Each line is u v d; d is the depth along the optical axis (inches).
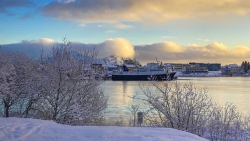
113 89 2736.2
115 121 866.1
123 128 349.7
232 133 519.8
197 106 538.3
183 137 292.0
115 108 1194.0
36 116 689.6
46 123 394.3
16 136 299.4
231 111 587.2
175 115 541.0
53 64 679.1
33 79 693.9
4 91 666.2
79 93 676.1
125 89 2731.3
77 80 679.1
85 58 724.7
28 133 314.0
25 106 724.0
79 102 669.9
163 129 343.0
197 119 536.1
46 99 673.0
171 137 291.1
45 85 658.2
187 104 539.2
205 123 528.1
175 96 551.5
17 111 732.0
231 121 527.2
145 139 281.0
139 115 610.2
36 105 697.6
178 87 558.3
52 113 663.1
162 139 280.2
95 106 693.3
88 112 660.1
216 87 3090.6
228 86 3297.2
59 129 339.3
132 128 350.0
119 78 5019.7
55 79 659.4
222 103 1443.2
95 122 684.1
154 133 313.7
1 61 712.4
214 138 506.0
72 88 671.8
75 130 333.7
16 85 717.9
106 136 297.4
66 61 679.1
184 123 533.0
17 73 741.9
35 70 727.7
